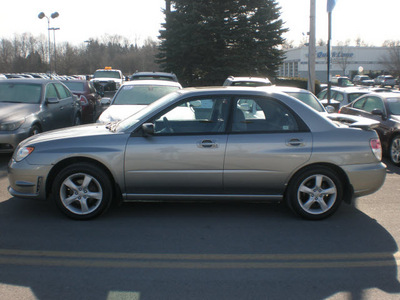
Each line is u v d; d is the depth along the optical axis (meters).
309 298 3.31
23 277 3.59
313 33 16.44
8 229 4.68
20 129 8.01
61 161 4.90
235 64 26.11
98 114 15.95
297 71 55.56
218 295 3.33
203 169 4.86
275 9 26.83
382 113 9.38
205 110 5.00
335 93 14.38
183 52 25.53
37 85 9.56
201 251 4.17
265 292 3.39
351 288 3.48
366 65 63.50
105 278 3.59
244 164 4.86
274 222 5.02
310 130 4.95
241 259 4.00
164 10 27.42
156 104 5.32
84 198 4.91
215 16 25.27
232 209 5.49
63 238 4.44
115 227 4.78
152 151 4.82
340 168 4.95
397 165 8.77
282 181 4.94
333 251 4.22
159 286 3.46
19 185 4.90
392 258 4.07
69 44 76.56
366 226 4.94
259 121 4.98
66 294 3.32
